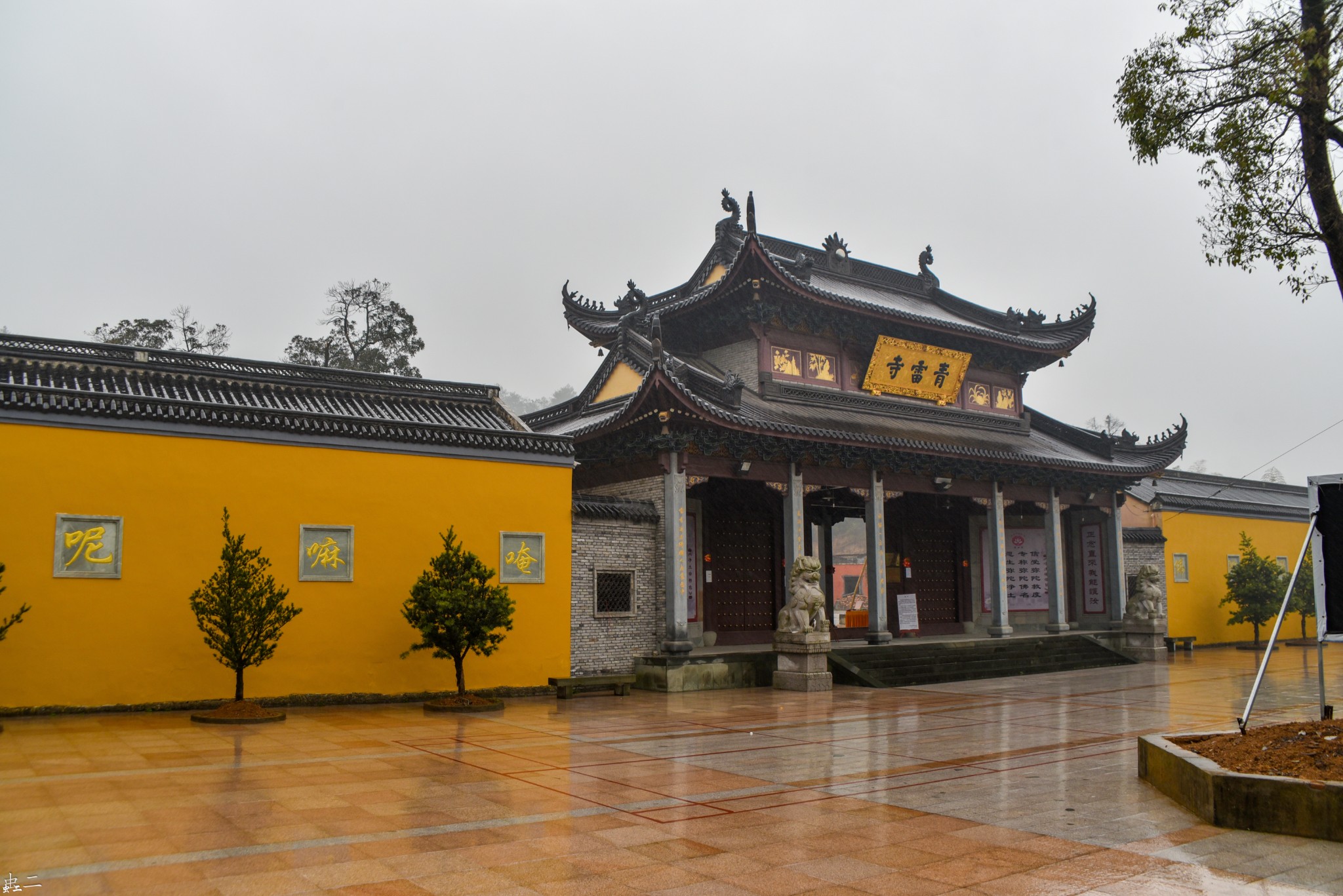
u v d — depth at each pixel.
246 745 16.41
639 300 37.41
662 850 9.85
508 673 25.80
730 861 9.50
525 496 26.67
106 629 20.34
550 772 14.20
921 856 9.73
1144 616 39.12
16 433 19.78
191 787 12.67
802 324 35.53
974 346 39.97
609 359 36.06
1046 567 42.84
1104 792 12.97
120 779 13.16
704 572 34.47
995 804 12.23
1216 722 20.42
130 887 8.30
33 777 13.27
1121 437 43.41
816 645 27.91
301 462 23.19
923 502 42.03
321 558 23.19
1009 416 42.12
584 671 27.91
